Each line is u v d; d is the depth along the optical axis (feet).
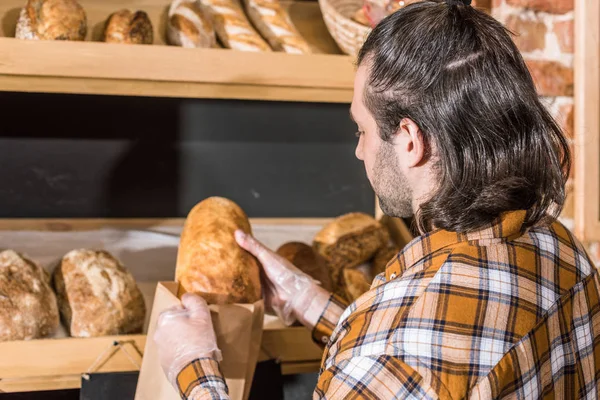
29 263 3.56
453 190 2.15
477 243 2.15
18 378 3.31
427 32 2.15
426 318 2.01
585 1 4.24
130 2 4.49
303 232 5.22
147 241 4.80
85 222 4.97
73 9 3.79
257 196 5.43
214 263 3.32
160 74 3.62
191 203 5.30
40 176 4.98
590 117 4.29
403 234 4.79
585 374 2.32
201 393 2.62
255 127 5.34
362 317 2.18
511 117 2.15
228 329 3.13
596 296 2.37
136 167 5.15
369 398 1.97
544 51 4.31
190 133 5.22
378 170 2.35
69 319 3.54
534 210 2.24
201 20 4.09
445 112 2.13
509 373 2.01
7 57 3.42
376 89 2.23
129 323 3.57
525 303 2.11
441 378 1.95
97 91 3.61
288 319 3.54
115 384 3.33
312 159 5.50
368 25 4.18
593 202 4.35
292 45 4.26
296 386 4.28
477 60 2.14
